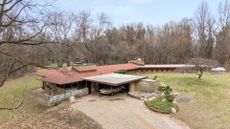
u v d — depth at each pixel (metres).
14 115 18.70
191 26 56.12
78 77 24.77
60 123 16.36
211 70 37.16
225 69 40.81
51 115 18.14
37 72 26.97
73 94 22.67
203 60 29.97
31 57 12.52
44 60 13.71
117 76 25.61
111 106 19.56
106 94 23.77
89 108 19.05
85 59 47.31
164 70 39.19
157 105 19.02
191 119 16.77
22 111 19.78
